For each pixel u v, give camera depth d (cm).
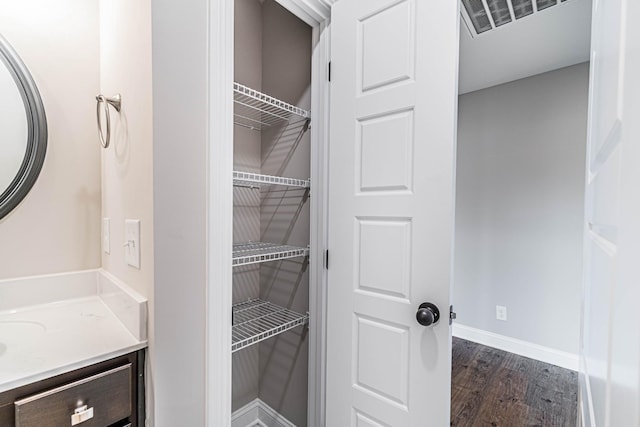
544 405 194
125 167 102
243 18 153
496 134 271
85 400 77
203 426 86
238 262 113
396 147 103
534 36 197
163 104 85
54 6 118
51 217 119
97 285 127
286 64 150
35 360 76
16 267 112
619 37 37
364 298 112
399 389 102
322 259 131
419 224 98
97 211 130
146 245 88
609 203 41
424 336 97
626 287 31
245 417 160
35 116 114
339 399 120
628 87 32
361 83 113
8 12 109
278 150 155
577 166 233
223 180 87
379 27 107
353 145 115
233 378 155
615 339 35
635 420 28
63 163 122
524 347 255
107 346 84
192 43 87
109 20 116
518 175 259
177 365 90
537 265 250
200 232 86
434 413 94
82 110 125
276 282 155
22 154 112
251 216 160
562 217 239
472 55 221
